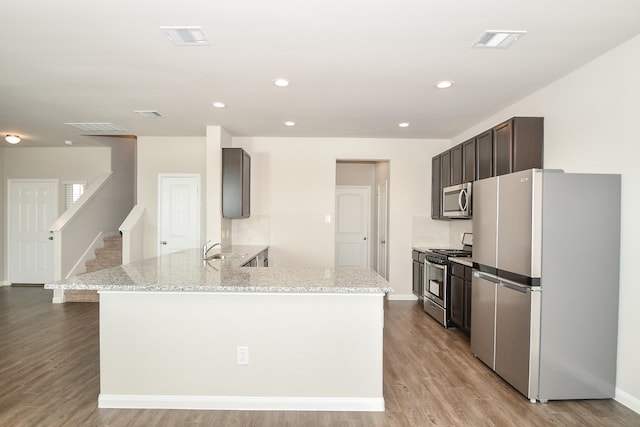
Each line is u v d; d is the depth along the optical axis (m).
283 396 2.62
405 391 2.86
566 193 2.67
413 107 4.14
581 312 2.69
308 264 5.87
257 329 2.62
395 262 5.95
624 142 2.65
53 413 2.51
